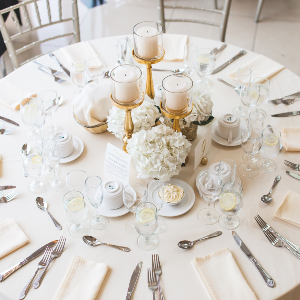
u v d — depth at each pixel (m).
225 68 1.93
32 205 1.28
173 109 1.23
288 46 3.73
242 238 1.16
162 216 1.24
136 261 1.10
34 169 1.27
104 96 1.52
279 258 1.10
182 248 1.13
